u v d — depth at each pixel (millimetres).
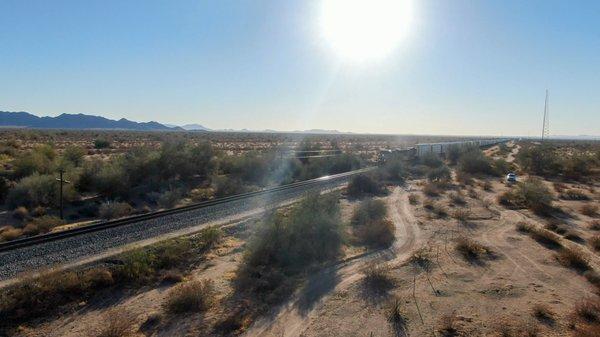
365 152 93938
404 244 24000
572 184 49969
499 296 16688
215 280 18141
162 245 20156
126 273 17531
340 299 16391
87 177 35562
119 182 35531
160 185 39312
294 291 17281
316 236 22281
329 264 20406
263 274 18500
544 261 20922
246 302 15945
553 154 67312
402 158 68250
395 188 45688
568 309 15461
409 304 15883
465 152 76375
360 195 40656
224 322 14438
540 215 31953
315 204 27578
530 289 17438
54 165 38656
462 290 17266
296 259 20406
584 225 28969
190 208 28438
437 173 52062
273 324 14531
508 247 23328
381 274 18453
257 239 21047
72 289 15953
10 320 14094
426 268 19859
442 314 15055
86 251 18953
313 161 61344
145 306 15602
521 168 64312
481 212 32875
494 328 13984
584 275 19031
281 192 37281
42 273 15859
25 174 36812
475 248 22422
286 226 22094
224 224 25609
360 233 25266
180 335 13672
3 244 18703
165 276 18125
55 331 13781
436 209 33594
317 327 14180
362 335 13656
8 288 15062
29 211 29266
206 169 47375
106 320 14352
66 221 27641
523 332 13695
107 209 29688
